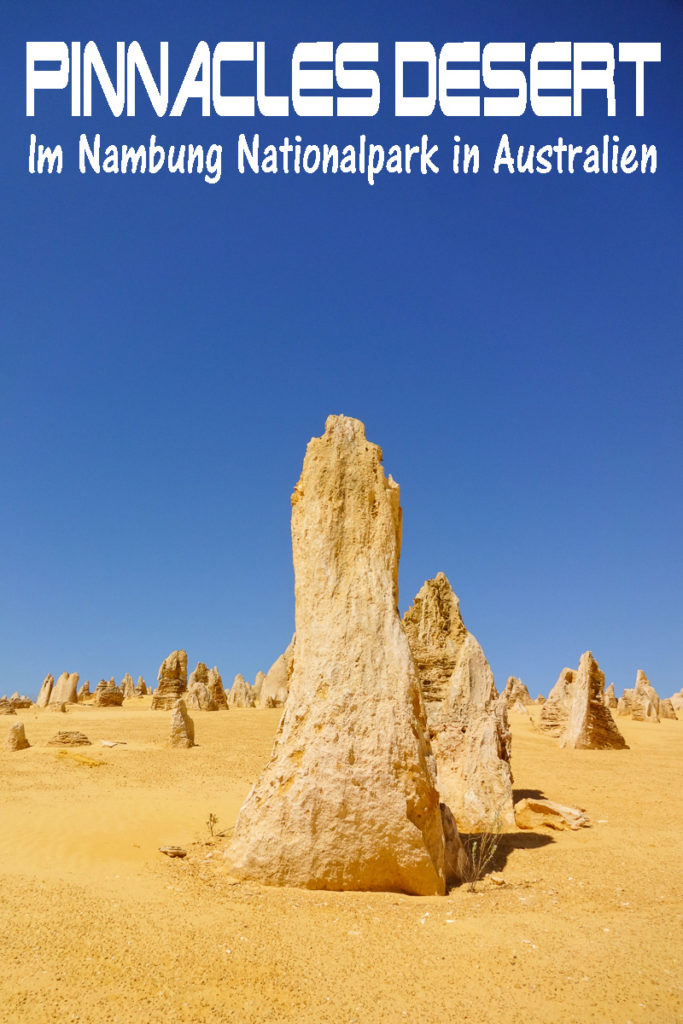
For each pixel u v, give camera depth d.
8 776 22.30
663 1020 6.63
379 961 7.99
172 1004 6.81
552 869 12.42
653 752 31.95
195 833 14.38
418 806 11.03
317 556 12.56
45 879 10.88
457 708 18.55
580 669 34.47
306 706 11.60
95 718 44.00
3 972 7.32
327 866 10.59
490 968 7.82
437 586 23.48
